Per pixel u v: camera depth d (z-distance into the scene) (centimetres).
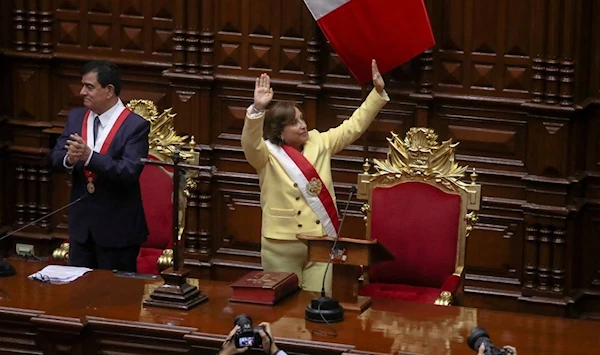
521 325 689
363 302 711
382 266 867
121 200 839
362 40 934
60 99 1145
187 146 1079
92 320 675
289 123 834
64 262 876
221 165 1092
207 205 1093
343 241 696
